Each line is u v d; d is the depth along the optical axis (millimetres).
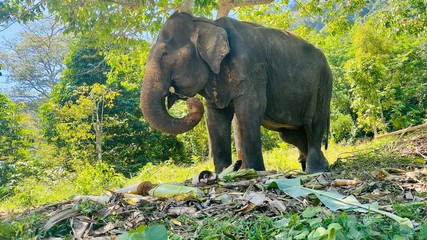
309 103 7516
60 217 4035
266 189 4789
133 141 23453
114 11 10148
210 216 4086
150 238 2930
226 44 6488
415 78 23484
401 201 4379
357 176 5523
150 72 6441
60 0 9430
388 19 12906
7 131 20266
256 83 6730
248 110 6602
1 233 3742
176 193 4656
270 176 5449
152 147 23719
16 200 9438
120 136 23078
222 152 7027
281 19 12953
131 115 23078
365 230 3178
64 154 19844
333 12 12578
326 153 12594
